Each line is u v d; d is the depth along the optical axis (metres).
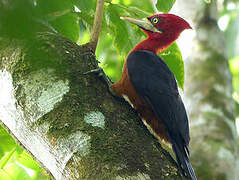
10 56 6.86
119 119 6.79
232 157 12.03
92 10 9.81
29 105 6.44
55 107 6.42
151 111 8.91
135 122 6.98
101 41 15.49
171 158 6.76
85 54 7.79
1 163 10.23
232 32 21.27
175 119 8.72
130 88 8.98
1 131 10.12
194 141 12.45
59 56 7.17
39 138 6.32
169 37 10.59
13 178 10.77
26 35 3.84
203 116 12.84
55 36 7.57
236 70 22.55
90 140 6.10
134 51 9.75
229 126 12.72
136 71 9.11
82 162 5.88
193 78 13.60
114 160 5.94
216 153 11.96
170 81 9.40
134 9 10.20
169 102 8.88
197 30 14.16
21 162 10.49
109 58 15.81
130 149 6.23
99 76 7.71
